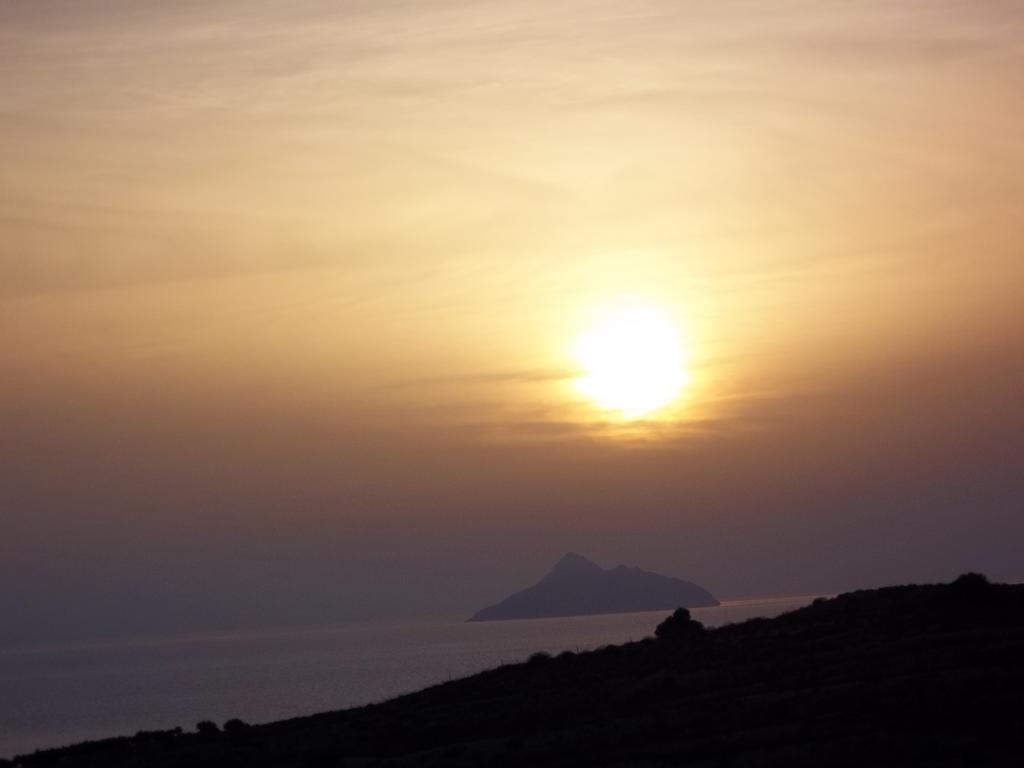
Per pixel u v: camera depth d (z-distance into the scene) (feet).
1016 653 200.13
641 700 215.72
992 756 139.23
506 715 223.51
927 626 238.48
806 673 209.56
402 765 188.44
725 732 174.09
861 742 151.12
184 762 228.02
